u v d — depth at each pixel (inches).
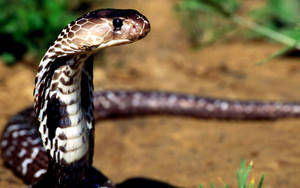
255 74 458.3
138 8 620.1
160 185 253.6
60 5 448.1
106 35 171.5
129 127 348.2
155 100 376.8
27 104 366.6
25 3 436.8
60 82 177.3
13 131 282.2
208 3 407.8
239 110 363.3
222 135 328.5
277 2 541.6
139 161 287.4
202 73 453.4
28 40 425.4
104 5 590.6
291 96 400.5
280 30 518.3
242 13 596.7
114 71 447.5
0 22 422.9
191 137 326.0
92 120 193.2
